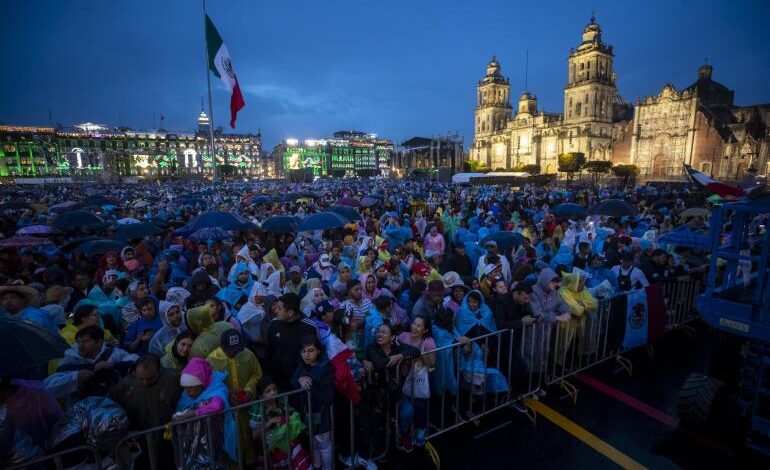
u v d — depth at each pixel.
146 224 9.86
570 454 4.62
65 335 4.84
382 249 9.40
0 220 13.68
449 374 4.98
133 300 5.62
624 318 6.46
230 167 122.00
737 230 4.31
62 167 117.50
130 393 3.73
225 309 5.19
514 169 89.88
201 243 9.31
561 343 5.96
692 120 70.06
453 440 4.86
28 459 3.11
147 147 130.62
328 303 5.21
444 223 14.54
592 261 7.63
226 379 3.99
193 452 3.49
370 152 164.50
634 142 78.31
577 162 68.81
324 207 20.50
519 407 5.43
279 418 3.81
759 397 3.95
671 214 15.88
